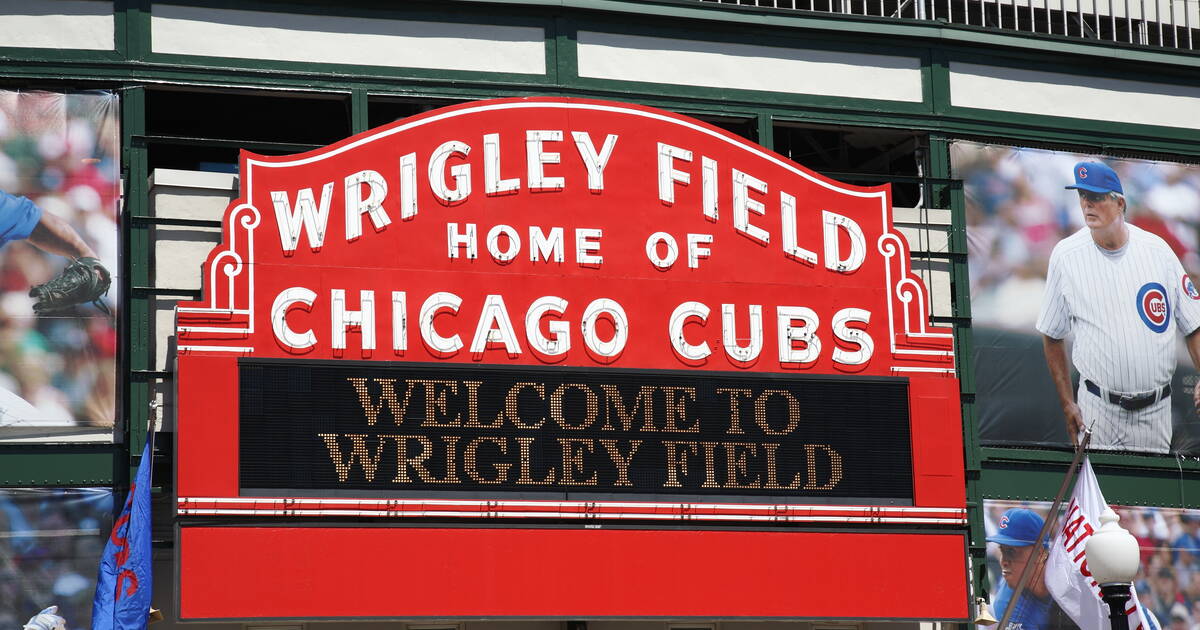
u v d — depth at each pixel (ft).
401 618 68.59
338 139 95.66
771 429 74.02
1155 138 89.51
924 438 75.92
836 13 85.20
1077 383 84.17
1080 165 87.15
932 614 74.38
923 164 86.02
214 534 67.31
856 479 74.54
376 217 72.69
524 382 71.87
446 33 79.97
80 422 71.77
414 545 69.36
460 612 69.31
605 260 74.74
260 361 69.15
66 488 70.95
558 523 71.20
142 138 74.08
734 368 74.74
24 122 73.77
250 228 70.85
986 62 87.61
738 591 72.38
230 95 91.09
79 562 70.49
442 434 70.33
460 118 74.90
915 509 74.95
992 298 83.87
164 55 76.18
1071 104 88.58
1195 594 83.51
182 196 74.49
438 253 72.95
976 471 81.20
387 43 79.15
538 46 80.94
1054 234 85.76
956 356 82.53
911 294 78.23
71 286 72.84
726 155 77.71
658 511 71.82
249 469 67.97
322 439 69.00
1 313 71.82
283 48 77.77
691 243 76.02
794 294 76.54
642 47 82.43
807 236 77.77
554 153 75.51
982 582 80.07
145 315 72.59
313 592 67.92
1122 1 93.66
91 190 73.87
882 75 85.71
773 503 73.26
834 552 73.82
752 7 83.76
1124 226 86.94
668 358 74.13
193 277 74.08
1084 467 78.59
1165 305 86.48
